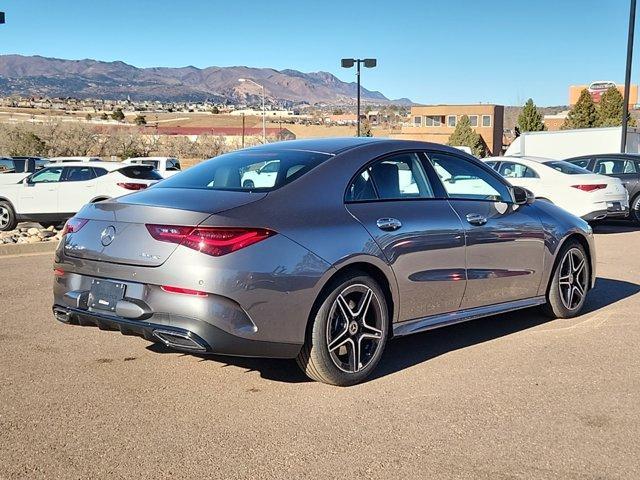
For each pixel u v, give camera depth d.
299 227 4.24
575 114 59.50
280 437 3.71
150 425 3.86
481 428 3.86
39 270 8.80
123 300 4.15
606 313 6.55
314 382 4.58
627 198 13.37
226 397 4.29
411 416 4.02
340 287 4.35
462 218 5.18
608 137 25.80
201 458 3.46
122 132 60.12
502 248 5.48
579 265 6.35
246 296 3.98
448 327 6.09
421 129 84.88
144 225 4.15
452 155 5.48
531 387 4.52
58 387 4.44
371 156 4.90
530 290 5.86
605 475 3.32
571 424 3.93
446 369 4.88
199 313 3.93
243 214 4.10
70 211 14.88
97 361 4.98
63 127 52.31
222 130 90.88
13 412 4.02
